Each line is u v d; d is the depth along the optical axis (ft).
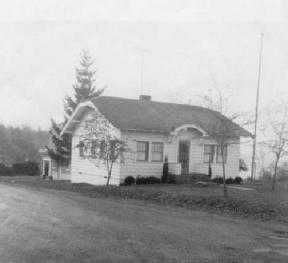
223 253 30.89
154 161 89.04
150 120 90.79
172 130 88.84
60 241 33.01
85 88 157.17
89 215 45.75
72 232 36.37
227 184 89.25
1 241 32.68
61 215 45.21
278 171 99.40
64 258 28.35
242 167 105.50
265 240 35.73
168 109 100.42
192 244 33.19
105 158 80.48
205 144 93.97
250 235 37.58
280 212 47.88
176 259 28.78
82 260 27.99
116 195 69.77
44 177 142.31
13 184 102.99
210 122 96.89
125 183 85.40
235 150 96.32
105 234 35.86
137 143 87.45
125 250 30.71
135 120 88.33
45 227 38.29
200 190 70.28
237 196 59.36
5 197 61.00
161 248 31.58
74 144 103.91
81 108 97.14
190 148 92.68
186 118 96.73
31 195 65.46
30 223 40.06
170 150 90.68
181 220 44.45
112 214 47.03
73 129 104.37
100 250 30.53
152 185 83.76
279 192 67.51
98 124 85.87
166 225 41.04
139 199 64.69
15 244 31.83
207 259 29.09
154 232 37.24
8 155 247.50
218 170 94.48
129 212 49.08
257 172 103.60
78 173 101.81
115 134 85.25
